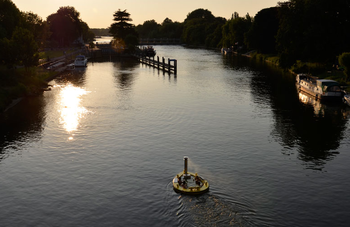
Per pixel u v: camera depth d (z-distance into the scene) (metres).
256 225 26.77
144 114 58.06
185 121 54.03
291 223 27.11
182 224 27.02
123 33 199.38
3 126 51.44
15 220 27.89
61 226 27.16
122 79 98.19
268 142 44.91
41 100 68.94
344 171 36.44
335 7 93.56
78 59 132.00
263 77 102.75
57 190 32.56
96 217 28.22
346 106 64.81
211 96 73.56
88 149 42.38
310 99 71.12
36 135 47.50
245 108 62.94
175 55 192.00
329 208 29.28
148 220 27.67
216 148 42.69
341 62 78.25
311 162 38.72
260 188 32.56
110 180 34.38
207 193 31.42
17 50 82.12
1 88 69.19
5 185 33.56
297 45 100.25
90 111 60.12
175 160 39.06
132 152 41.38
